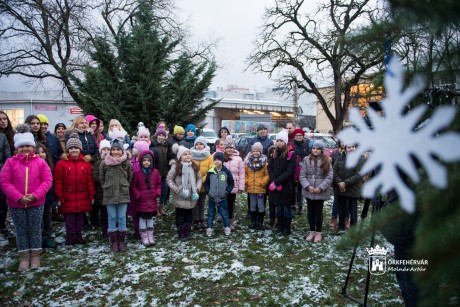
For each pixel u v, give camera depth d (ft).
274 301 10.36
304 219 20.90
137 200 15.72
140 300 10.50
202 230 18.57
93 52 29.89
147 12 31.86
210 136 55.52
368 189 1.18
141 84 29.01
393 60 1.20
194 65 32.53
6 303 10.31
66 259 13.70
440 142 1.06
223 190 17.21
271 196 17.63
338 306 10.11
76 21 49.60
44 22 49.88
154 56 30.07
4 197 15.97
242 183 18.62
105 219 16.42
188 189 16.30
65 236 16.81
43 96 89.86
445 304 1.31
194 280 11.92
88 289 11.23
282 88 56.70
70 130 17.70
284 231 17.42
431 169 1.07
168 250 15.01
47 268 12.78
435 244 1.21
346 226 18.53
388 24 1.67
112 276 12.16
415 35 1.66
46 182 12.92
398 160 1.13
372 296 10.67
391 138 1.14
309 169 16.39
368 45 1.95
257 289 11.24
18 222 12.54
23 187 12.50
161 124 22.31
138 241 16.42
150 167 16.06
